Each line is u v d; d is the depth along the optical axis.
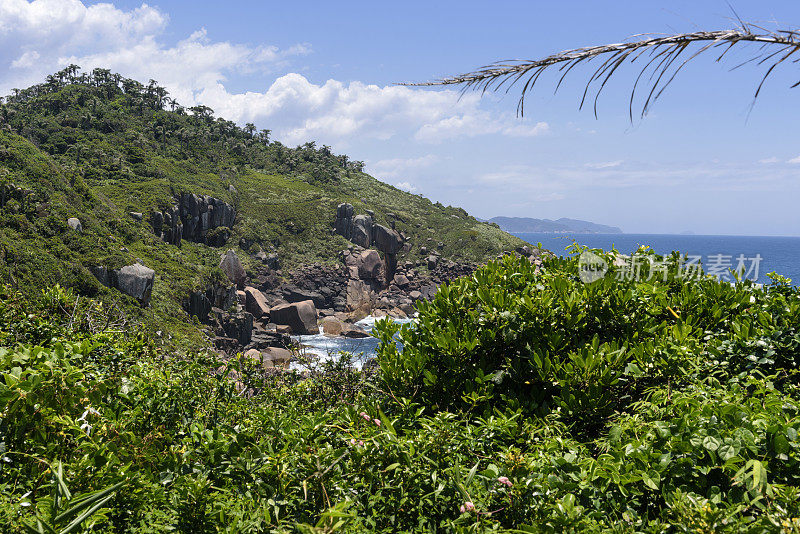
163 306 47.84
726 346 3.86
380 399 4.33
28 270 38.00
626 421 3.09
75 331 5.33
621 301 4.28
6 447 2.57
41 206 47.28
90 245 46.38
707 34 1.16
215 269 59.59
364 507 2.75
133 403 3.36
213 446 2.88
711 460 2.41
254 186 108.69
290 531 2.35
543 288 4.61
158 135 121.31
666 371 3.60
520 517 2.50
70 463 2.51
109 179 82.56
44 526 1.95
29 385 2.54
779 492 2.19
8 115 109.81
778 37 1.10
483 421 3.29
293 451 2.85
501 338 4.14
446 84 1.39
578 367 3.57
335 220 96.00
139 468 2.77
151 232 67.56
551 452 2.85
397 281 93.06
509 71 1.34
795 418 2.48
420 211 120.31
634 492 2.47
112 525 2.37
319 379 6.14
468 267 95.31
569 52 1.29
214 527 2.53
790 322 3.87
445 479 2.81
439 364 4.31
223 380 4.29
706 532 2.05
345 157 149.88
